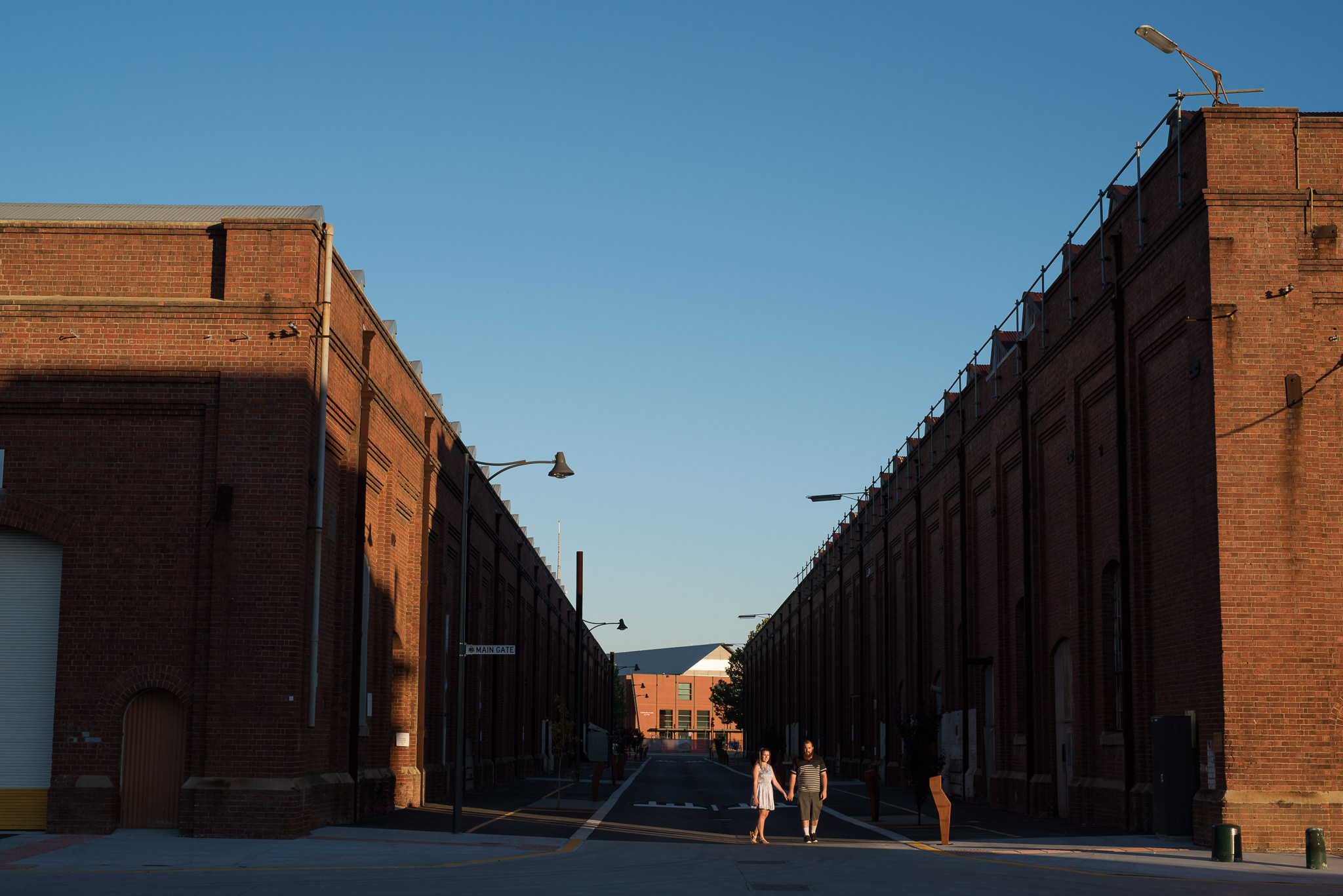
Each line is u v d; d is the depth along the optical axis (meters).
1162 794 23.48
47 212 27.34
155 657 23.50
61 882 16.20
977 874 18.31
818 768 25.03
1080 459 29.86
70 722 23.39
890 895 15.46
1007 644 35.84
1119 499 26.73
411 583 35.88
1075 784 29.39
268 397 23.95
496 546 51.41
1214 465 22.39
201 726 23.22
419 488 36.53
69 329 24.12
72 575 23.72
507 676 55.66
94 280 24.52
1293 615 21.91
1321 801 21.34
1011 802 34.59
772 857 21.22
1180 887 16.52
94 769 23.28
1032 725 32.94
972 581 40.19
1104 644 28.41
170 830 23.28
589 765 84.75
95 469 23.95
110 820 23.14
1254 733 21.66
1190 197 23.72
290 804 22.78
